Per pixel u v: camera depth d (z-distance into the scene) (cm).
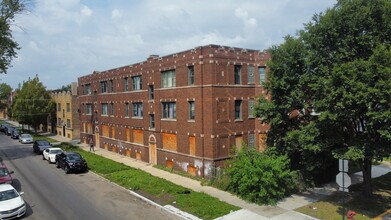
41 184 2452
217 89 2517
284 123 2141
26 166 3241
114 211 1791
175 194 2038
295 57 1989
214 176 2361
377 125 1592
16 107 6253
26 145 5056
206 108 2519
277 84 2048
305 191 2097
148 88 3281
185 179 2530
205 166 2536
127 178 2530
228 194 2055
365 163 1947
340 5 1789
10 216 1638
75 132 5762
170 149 2958
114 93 4122
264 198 1848
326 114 1612
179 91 2784
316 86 1731
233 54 2647
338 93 1572
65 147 4462
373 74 1526
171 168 2923
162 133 3073
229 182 2130
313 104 1800
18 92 6981
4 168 2366
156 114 3131
